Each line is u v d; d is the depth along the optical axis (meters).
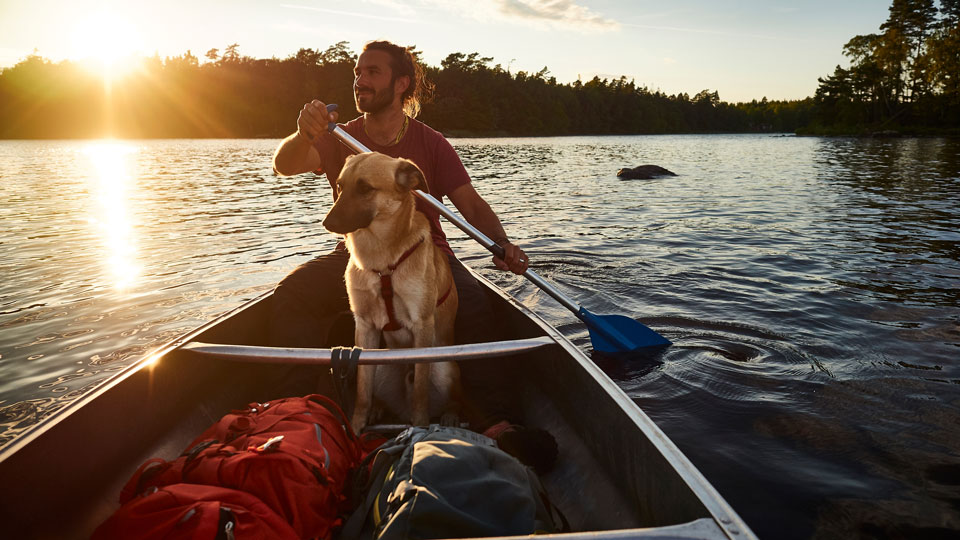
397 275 2.67
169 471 1.73
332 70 96.88
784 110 177.88
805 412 3.12
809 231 8.20
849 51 88.88
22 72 101.44
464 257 6.84
